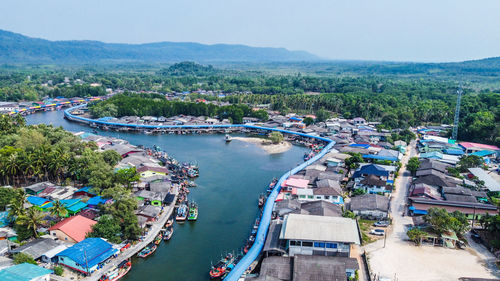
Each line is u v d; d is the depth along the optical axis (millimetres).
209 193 142625
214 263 94250
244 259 89375
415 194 127938
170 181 143625
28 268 79375
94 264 84312
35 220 97500
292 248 90375
